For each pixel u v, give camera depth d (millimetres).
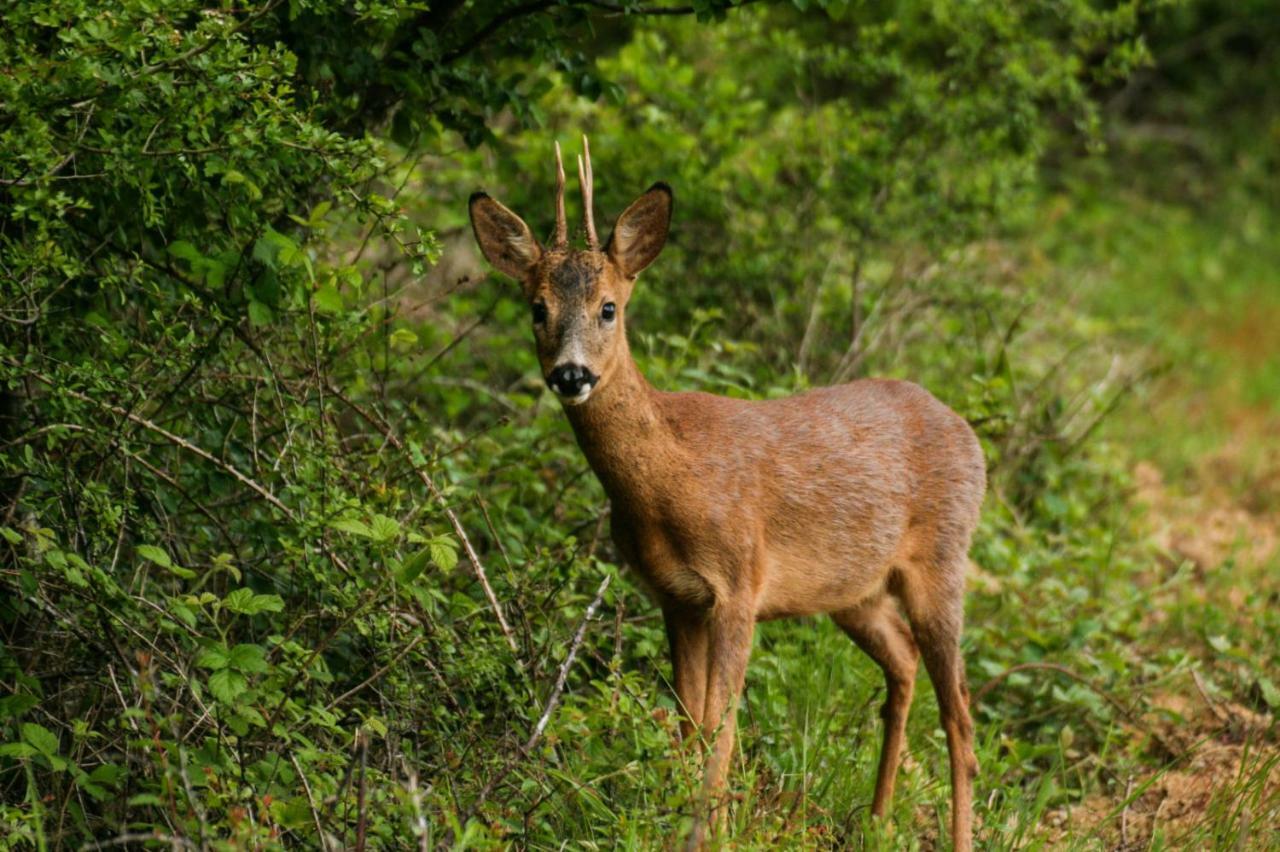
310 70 10180
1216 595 14438
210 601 7828
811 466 9922
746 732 10039
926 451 10547
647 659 10828
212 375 9477
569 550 10484
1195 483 18828
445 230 15328
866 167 16344
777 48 17469
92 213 9336
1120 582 14008
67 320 9133
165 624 7957
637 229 9672
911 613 10492
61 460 8859
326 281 9172
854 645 11617
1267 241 30219
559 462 12703
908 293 17172
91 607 8219
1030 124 16625
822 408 10273
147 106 8281
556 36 11289
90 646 8398
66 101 8117
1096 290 24734
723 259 15820
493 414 14102
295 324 9500
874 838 9148
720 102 16156
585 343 9188
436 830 7828
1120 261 27031
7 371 8258
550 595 10094
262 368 9656
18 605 8703
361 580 8664
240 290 9281
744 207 16328
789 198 16469
